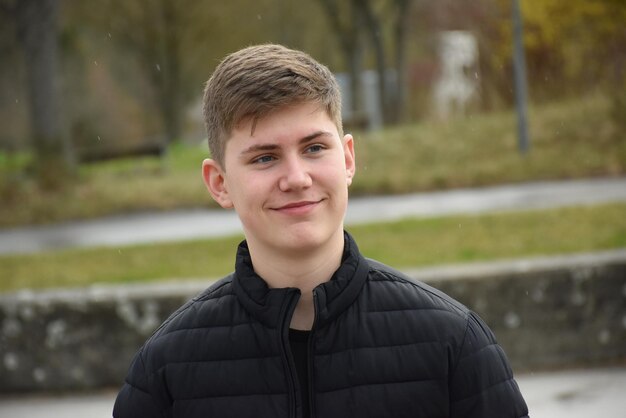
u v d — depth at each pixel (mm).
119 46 36562
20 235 13641
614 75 18422
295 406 2141
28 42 19922
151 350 2291
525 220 9086
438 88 32375
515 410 2188
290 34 36312
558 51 18734
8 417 6180
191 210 14523
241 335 2203
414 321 2180
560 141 15109
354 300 2188
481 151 15414
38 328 6676
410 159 15711
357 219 11531
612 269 6414
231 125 2117
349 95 32875
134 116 41438
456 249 8109
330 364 2146
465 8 22250
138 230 12812
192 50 36062
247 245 2322
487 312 6422
